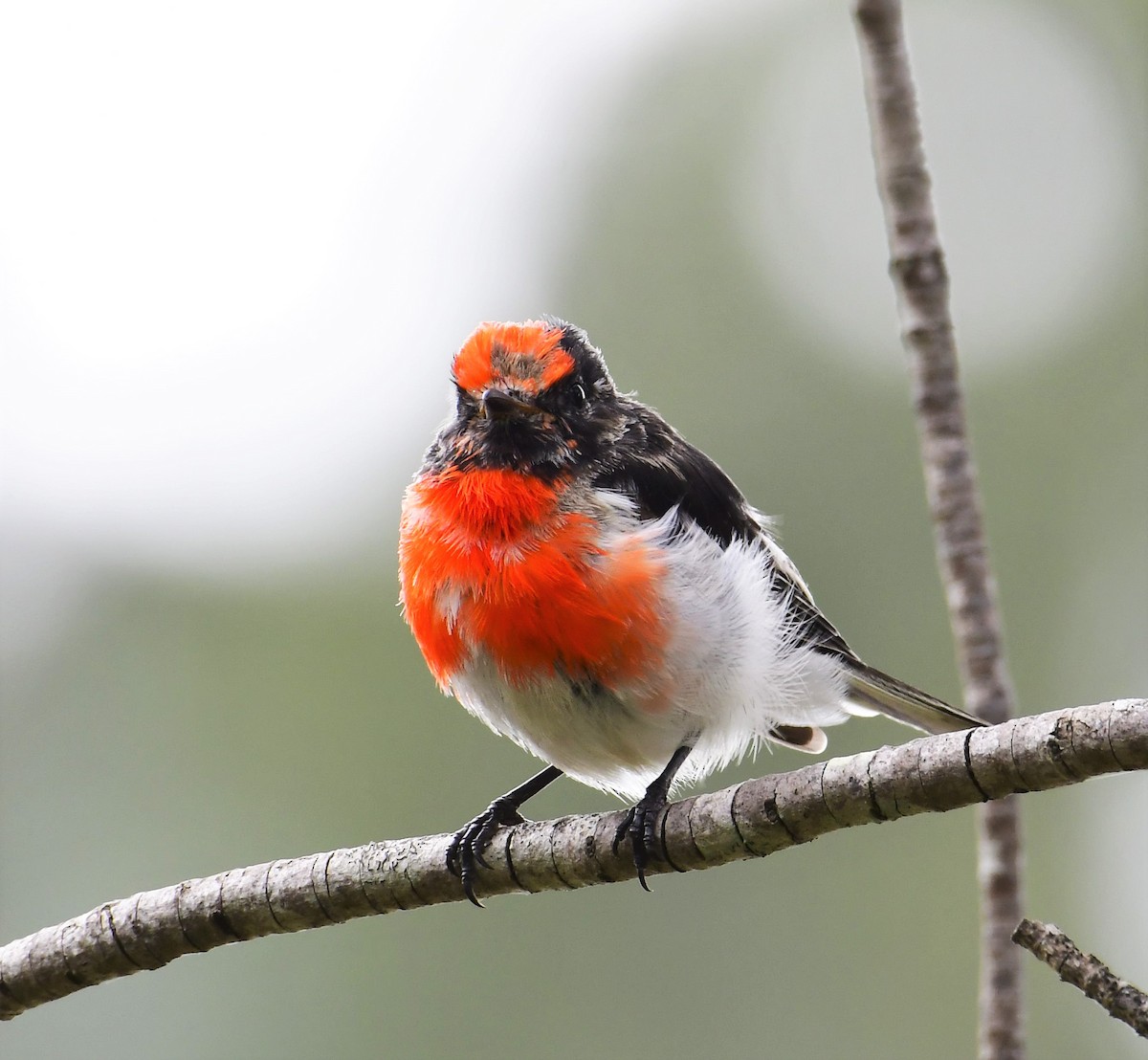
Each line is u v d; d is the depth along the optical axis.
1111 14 16.41
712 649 7.86
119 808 14.23
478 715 8.52
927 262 8.06
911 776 6.00
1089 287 16.09
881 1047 13.29
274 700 14.70
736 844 6.61
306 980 12.79
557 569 7.65
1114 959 14.05
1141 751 5.45
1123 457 15.65
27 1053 12.44
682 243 16.36
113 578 14.93
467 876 7.13
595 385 8.66
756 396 15.75
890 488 15.19
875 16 8.18
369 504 15.21
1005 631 15.41
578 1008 12.93
